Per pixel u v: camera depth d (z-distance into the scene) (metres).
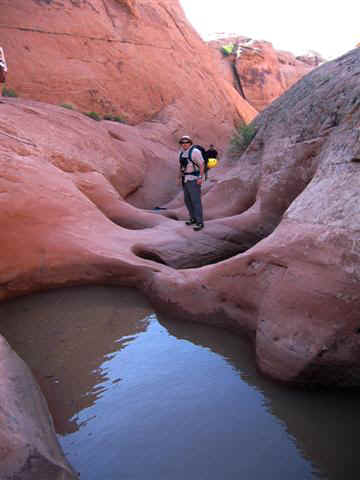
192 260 6.04
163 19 21.59
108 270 5.07
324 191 3.57
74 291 4.95
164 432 2.40
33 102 9.20
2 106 7.25
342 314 2.72
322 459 2.15
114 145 11.53
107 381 2.96
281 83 41.69
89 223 5.69
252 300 3.62
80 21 16.72
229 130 22.53
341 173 3.51
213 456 2.20
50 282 4.96
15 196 4.90
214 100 23.23
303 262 3.18
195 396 2.76
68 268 5.00
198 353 3.38
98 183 7.87
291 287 3.14
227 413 2.57
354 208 3.03
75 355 3.36
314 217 3.41
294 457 2.17
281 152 6.57
